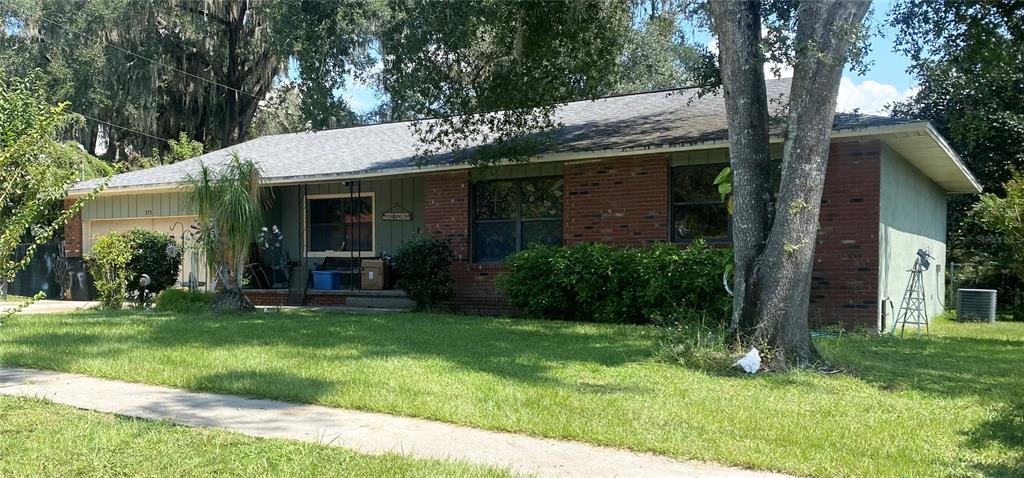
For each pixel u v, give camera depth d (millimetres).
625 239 13562
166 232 19203
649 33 17781
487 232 15484
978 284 19625
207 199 13617
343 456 4551
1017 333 12758
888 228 12312
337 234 18484
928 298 16422
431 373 7191
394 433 5199
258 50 30109
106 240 15133
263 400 6246
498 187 15414
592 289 12641
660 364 7859
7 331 10344
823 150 7879
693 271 11547
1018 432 5180
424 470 4262
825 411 5793
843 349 9211
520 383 6707
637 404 5906
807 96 7793
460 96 13227
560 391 6355
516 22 12219
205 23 30016
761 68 8320
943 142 12375
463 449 4820
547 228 14898
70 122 27484
